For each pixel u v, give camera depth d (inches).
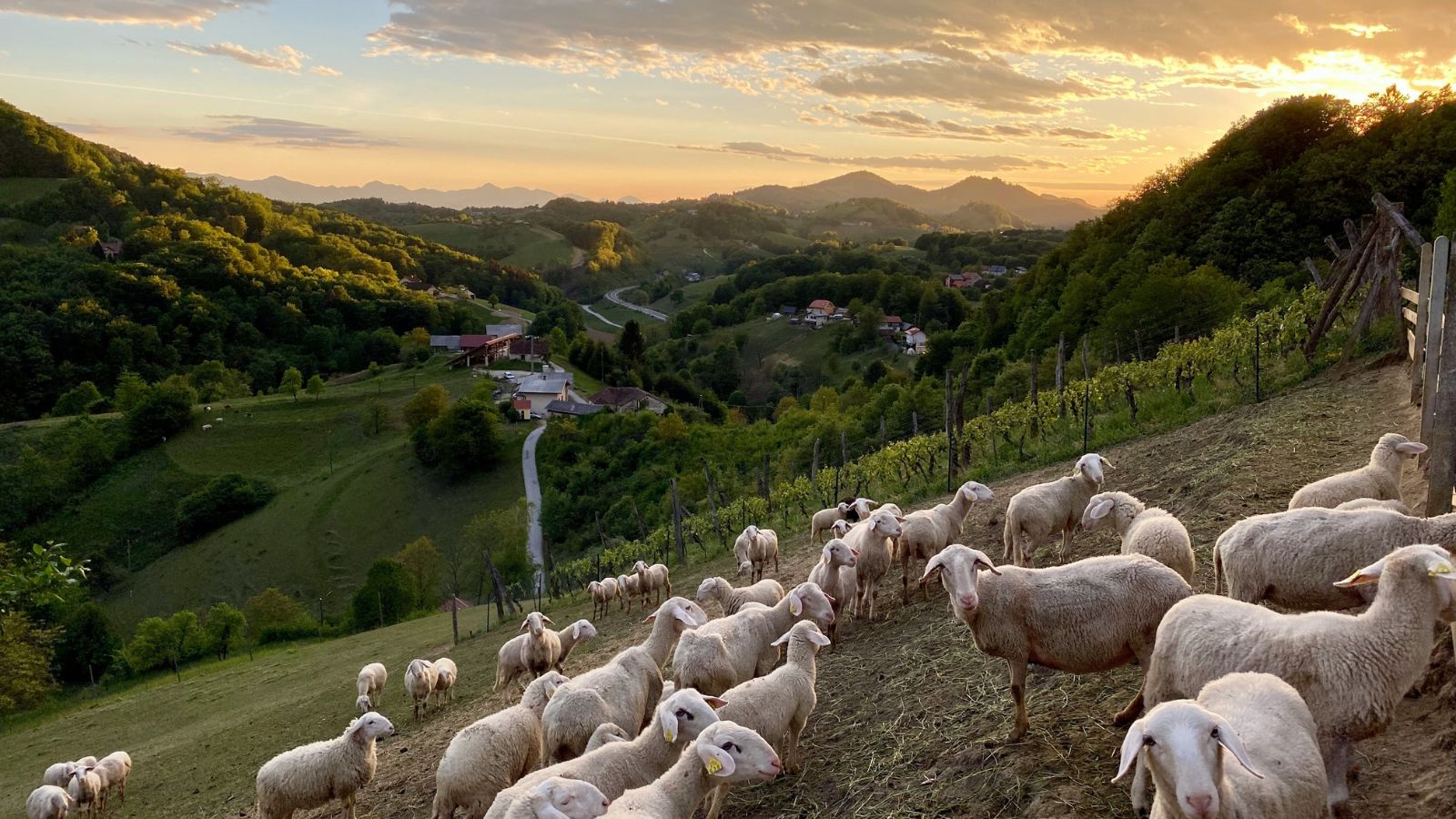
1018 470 925.2
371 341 6387.8
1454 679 269.6
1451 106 2103.8
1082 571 331.0
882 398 2674.7
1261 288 1754.4
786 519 1285.7
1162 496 585.9
